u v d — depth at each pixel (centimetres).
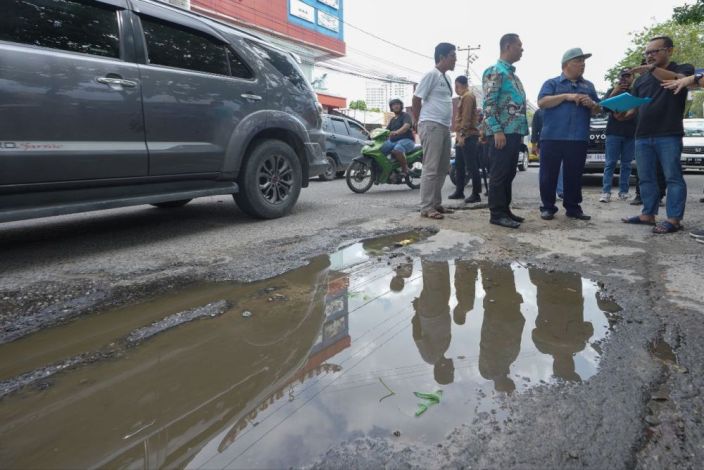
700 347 175
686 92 365
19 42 280
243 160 430
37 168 287
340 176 1162
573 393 147
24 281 267
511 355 176
